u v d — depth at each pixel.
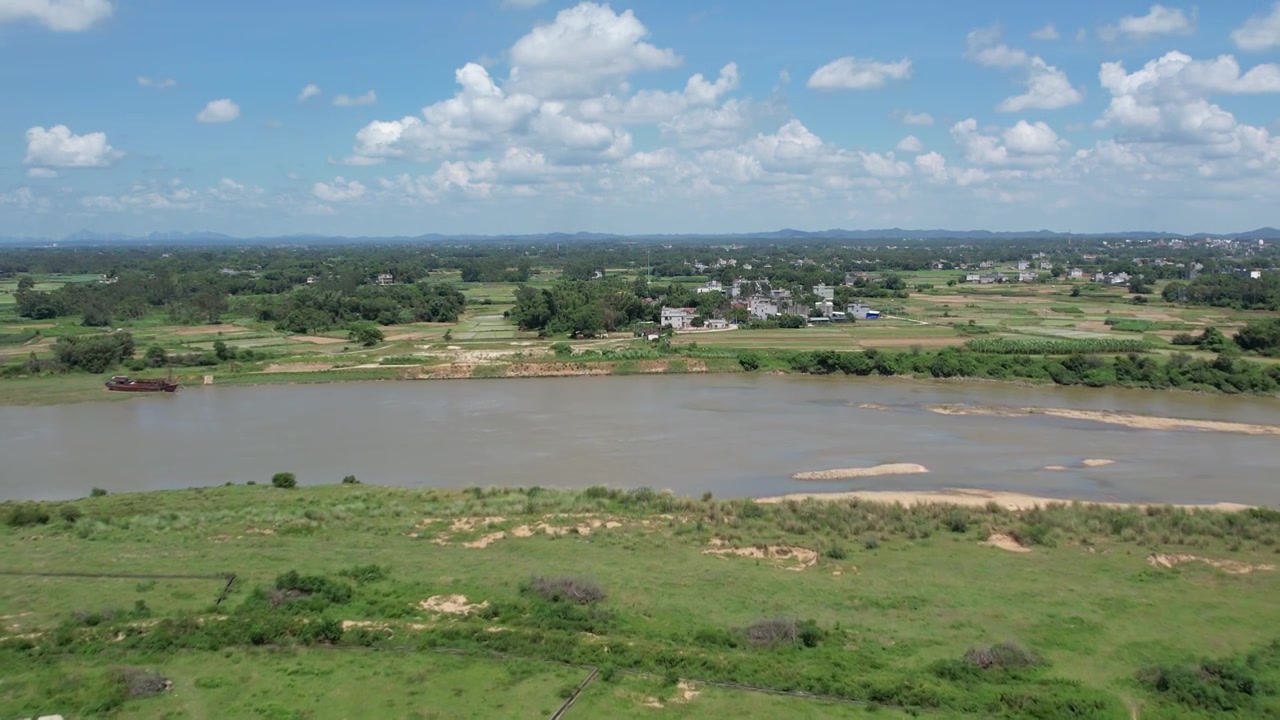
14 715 28.61
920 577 42.44
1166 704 29.95
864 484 67.56
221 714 29.08
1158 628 36.34
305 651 33.50
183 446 80.69
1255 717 29.05
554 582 39.16
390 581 40.34
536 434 84.62
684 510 55.06
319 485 65.12
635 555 45.59
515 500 56.72
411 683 31.08
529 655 33.06
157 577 40.91
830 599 39.25
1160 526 51.03
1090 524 51.41
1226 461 74.75
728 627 35.81
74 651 33.19
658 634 35.03
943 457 75.81
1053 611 37.97
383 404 101.06
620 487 65.94
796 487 66.75
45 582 40.31
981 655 32.56
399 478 69.56
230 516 52.84
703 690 30.80
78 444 81.56
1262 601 39.50
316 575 40.47
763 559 45.44
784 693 30.58
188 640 33.88
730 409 97.44
